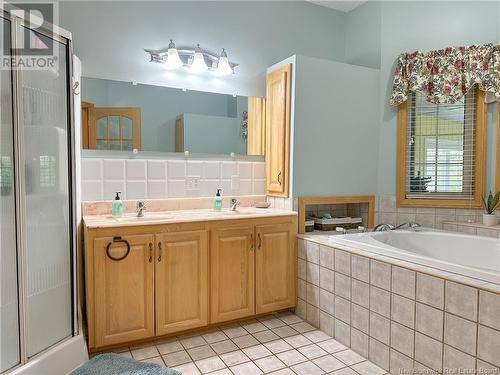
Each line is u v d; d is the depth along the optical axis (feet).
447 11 10.46
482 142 10.22
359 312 7.36
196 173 9.78
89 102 8.54
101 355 6.88
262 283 8.79
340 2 11.41
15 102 5.49
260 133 10.68
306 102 9.70
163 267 7.56
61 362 6.22
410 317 6.30
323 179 10.04
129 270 7.23
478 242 8.84
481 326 5.22
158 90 9.30
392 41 10.85
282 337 8.08
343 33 11.96
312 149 9.84
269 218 8.82
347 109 10.36
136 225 7.24
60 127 6.34
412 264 6.54
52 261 6.23
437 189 10.80
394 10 10.84
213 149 10.01
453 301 5.60
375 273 6.99
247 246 8.55
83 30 8.45
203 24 9.77
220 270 8.23
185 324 7.85
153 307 7.49
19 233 5.58
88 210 8.48
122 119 8.91
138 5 9.00
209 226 8.06
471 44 10.27
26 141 5.69
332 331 8.10
